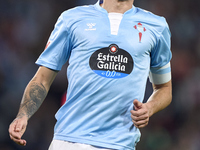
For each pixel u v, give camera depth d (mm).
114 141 9586
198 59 38062
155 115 32781
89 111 9742
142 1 38906
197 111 34000
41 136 29062
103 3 10609
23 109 9836
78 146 9578
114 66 9734
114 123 9695
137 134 10000
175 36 38969
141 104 9383
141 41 9984
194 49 38781
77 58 10000
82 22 10133
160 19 10547
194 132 32812
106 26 10023
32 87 10148
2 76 30797
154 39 10242
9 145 28109
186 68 37000
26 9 35094
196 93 34969
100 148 9539
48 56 10375
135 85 9844
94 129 9609
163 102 10828
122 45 9828
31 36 34344
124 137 9648
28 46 33875
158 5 39406
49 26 35500
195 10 40469
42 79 10352
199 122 33375
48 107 30203
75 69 10008
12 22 34219
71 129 9758
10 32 33625
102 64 9758
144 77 10086
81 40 9984
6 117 29141
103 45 9820
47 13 35750
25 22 34625
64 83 31016
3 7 34438
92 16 10219
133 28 10070
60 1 36469
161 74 11000
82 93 9852
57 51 10328
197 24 40188
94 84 9727
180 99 34531
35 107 9969
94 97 9711
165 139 31781
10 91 30422
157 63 10773
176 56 37469
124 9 10391
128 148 9727
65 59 10562
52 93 30703
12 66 31953
